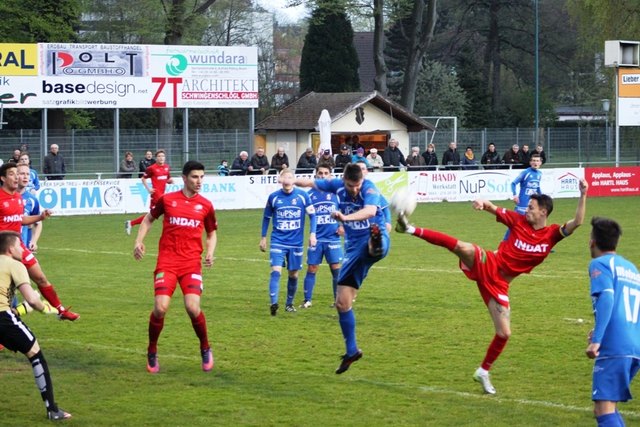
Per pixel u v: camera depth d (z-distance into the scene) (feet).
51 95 153.79
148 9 217.56
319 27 256.11
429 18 225.56
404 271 81.00
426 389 41.83
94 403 39.96
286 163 151.02
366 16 225.35
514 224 41.19
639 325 31.22
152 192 112.27
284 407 39.11
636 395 40.96
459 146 202.39
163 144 171.12
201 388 42.29
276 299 60.70
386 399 40.29
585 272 79.92
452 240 40.65
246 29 291.17
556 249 97.14
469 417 37.47
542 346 50.62
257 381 43.50
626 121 178.19
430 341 52.11
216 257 91.50
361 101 188.55
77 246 101.35
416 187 153.79
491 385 41.39
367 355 48.80
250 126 168.35
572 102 341.00
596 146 204.23
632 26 213.66
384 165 158.10
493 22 319.06
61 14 212.84
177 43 214.48
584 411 38.17
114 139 159.84
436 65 297.74
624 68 176.96
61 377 44.50
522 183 95.55
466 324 56.85
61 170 141.38
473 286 72.33
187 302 43.88
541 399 40.09
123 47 156.66
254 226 121.29
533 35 320.50
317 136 190.60
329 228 63.52
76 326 56.95
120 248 99.60
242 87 164.76
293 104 197.16
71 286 73.41
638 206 146.20
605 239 31.91
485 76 320.70
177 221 44.24
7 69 151.43
